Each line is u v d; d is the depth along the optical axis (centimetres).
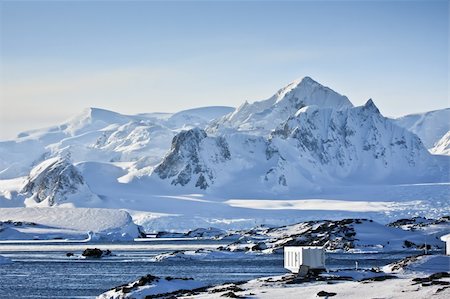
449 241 18050
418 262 16125
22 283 18700
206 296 11969
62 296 15725
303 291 11819
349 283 12706
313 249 14600
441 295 10312
